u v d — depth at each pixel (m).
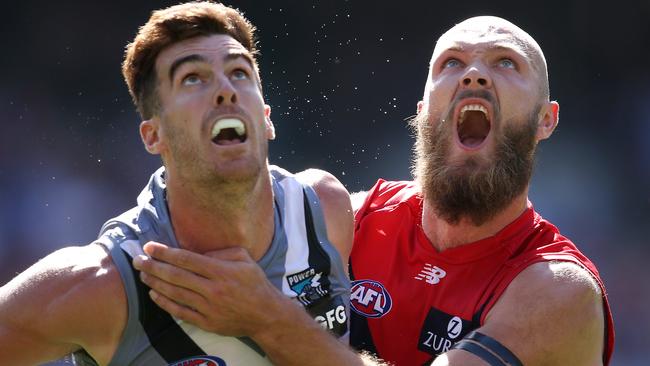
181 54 9.59
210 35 9.81
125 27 51.91
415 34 51.75
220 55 9.59
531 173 12.52
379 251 12.91
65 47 51.56
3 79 50.84
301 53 51.03
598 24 52.69
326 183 11.12
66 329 9.13
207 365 9.52
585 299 11.22
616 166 49.69
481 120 12.75
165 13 9.87
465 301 11.84
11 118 50.09
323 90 50.66
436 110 12.40
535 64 12.47
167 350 9.41
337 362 9.71
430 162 12.38
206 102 9.43
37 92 50.91
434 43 51.78
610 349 11.92
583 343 11.18
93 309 9.15
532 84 12.30
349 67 51.19
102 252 9.47
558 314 11.01
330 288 10.44
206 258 9.24
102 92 51.31
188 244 9.91
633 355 38.31
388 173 48.09
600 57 52.75
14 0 51.19
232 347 9.62
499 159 12.10
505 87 12.06
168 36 9.73
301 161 48.16
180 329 9.45
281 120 49.25
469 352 10.71
